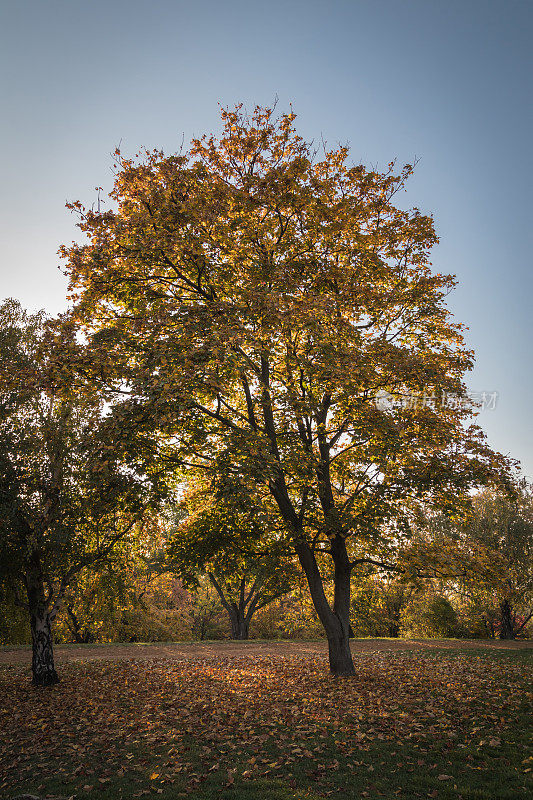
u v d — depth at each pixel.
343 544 16.42
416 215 16.28
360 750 8.35
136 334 13.82
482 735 8.67
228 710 11.13
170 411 11.39
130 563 19.00
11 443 15.89
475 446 14.43
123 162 15.29
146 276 14.73
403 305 16.19
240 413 16.62
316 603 15.75
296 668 17.22
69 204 14.11
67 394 13.82
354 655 21.69
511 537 32.75
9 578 16.25
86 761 8.55
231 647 25.34
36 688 15.38
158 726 10.20
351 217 15.43
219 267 14.37
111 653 23.23
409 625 38.81
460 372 15.09
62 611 33.56
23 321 18.77
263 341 13.93
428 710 10.33
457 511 15.44
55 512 16.05
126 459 12.96
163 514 16.20
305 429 16.22
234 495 11.52
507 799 6.45
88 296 14.41
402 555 14.76
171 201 14.09
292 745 8.72
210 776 7.55
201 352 11.74
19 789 7.56
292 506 15.36
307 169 14.85
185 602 44.97
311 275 15.23
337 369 12.68
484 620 35.41
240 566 15.60
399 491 14.61
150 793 7.13
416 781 7.11
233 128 15.73
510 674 14.42
